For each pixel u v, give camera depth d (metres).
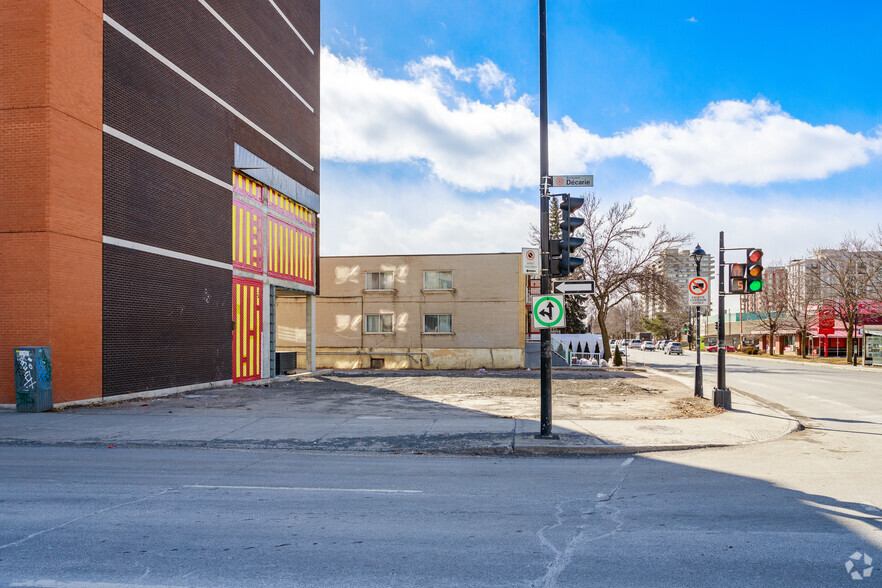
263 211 25.45
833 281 53.31
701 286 18.14
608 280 43.88
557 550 5.05
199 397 17.84
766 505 6.51
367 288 37.59
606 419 13.26
